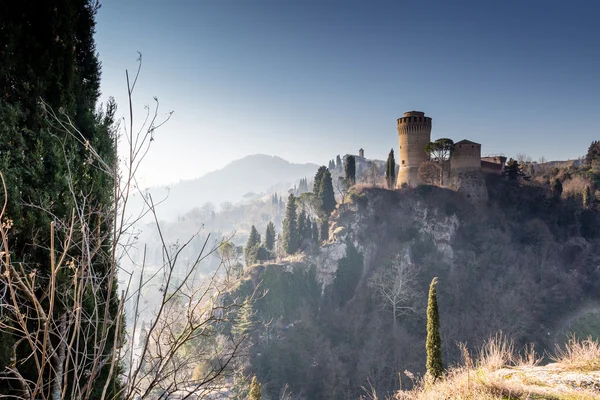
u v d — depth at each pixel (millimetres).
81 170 4707
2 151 4047
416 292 56250
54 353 2389
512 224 72312
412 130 78438
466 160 76188
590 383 5961
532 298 58094
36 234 3779
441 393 6684
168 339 3098
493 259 65875
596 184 84875
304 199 75312
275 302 50062
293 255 63219
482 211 72562
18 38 4559
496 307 55594
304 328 49406
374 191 75438
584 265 67000
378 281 58594
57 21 4945
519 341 48750
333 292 60781
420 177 76500
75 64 5273
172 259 3016
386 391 41594
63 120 4738
